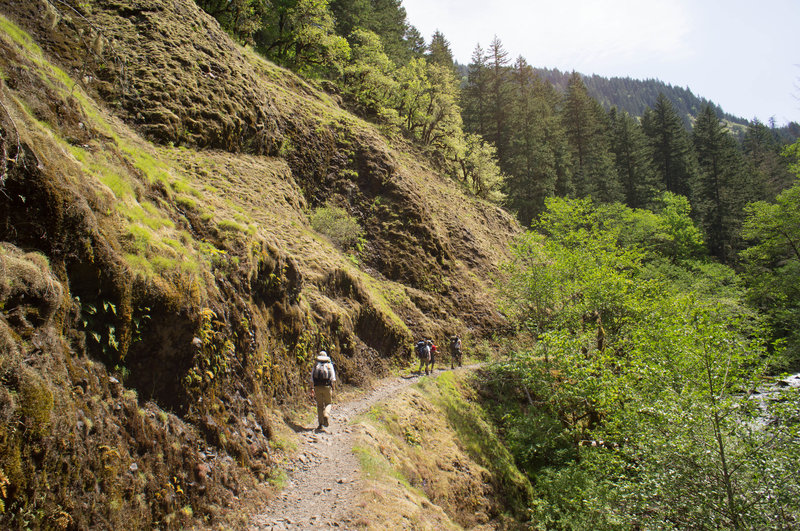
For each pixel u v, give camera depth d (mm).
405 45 64438
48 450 4156
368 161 28734
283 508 6793
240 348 8773
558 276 19891
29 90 7309
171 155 16547
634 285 19359
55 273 5137
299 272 12688
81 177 6293
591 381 15172
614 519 10711
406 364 19141
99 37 5820
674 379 11906
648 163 60719
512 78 60781
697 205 55500
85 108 9266
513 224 43656
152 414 6027
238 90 22516
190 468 6133
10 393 3943
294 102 28359
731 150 58250
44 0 5590
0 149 4480
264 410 8703
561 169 57562
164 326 6691
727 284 35812
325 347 13828
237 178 18391
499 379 20141
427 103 44781
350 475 8062
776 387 9938
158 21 21375
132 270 6309
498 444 16359
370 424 11391
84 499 4457
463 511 11898
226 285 9039
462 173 47031
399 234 26297
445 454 13336
